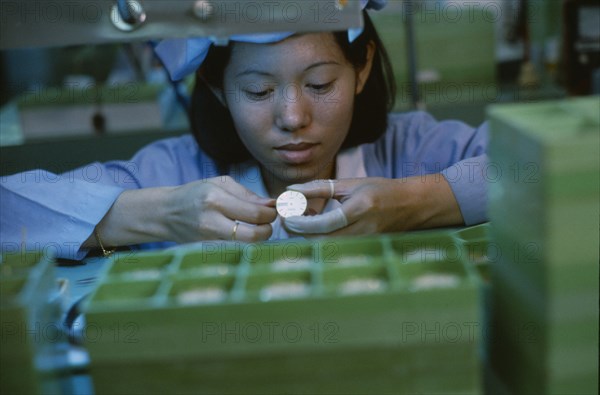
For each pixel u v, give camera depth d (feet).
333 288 1.76
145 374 1.78
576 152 1.60
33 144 5.21
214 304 1.71
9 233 3.31
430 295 1.71
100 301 1.83
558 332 1.73
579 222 1.65
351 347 1.75
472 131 4.39
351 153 4.16
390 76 4.27
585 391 1.78
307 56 3.21
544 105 1.93
